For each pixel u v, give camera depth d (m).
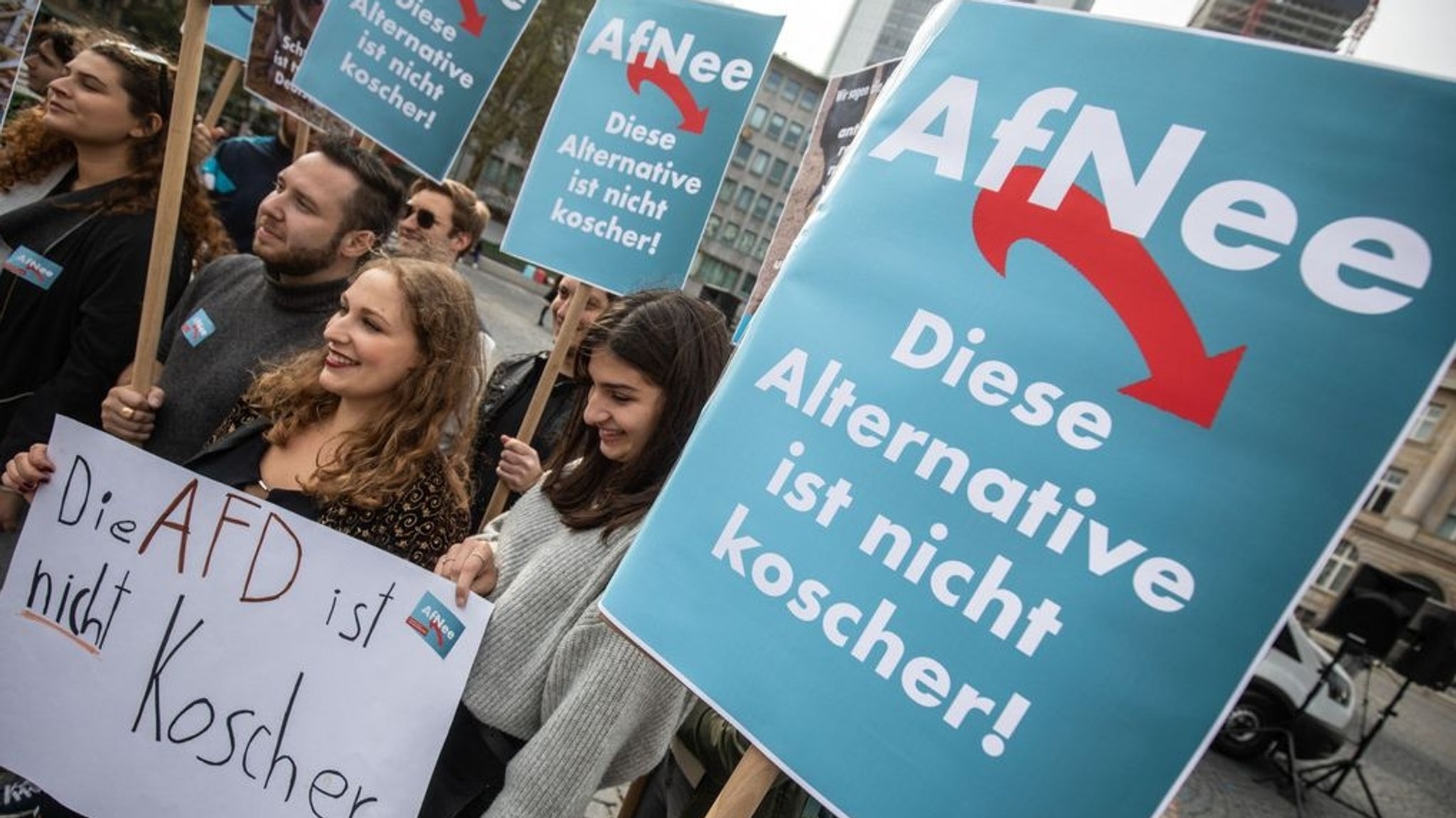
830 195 1.00
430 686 1.24
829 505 0.90
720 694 0.89
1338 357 0.72
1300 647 6.83
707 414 0.99
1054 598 0.79
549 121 2.37
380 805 1.25
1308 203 0.75
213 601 1.32
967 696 0.80
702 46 2.20
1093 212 0.83
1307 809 6.31
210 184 3.63
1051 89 0.87
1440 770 10.18
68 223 1.85
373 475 1.35
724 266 50.56
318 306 1.83
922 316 0.89
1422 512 23.61
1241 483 0.74
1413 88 0.73
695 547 0.95
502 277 22.86
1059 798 0.76
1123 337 0.80
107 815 1.31
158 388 1.73
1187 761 0.72
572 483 1.33
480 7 2.22
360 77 2.19
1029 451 0.82
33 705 1.34
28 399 1.76
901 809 0.80
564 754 1.05
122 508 1.36
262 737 1.29
